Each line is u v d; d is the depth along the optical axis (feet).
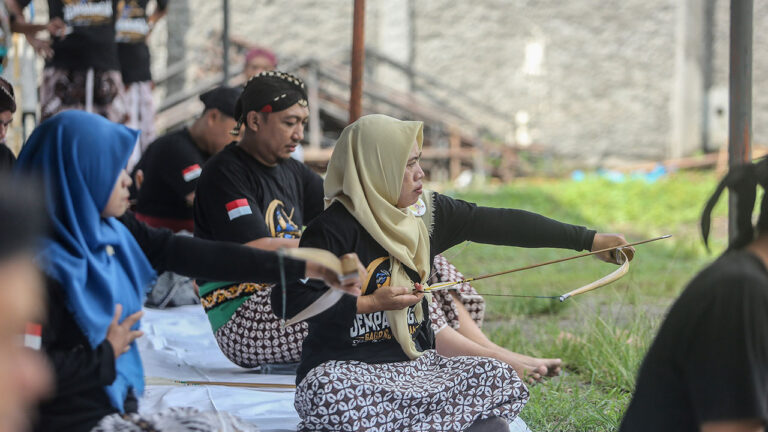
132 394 13.87
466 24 103.09
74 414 12.69
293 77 21.76
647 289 40.24
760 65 104.73
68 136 12.82
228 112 28.48
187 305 30.99
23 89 37.96
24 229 7.47
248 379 21.63
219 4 96.68
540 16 104.01
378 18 102.01
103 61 35.55
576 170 104.37
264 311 21.12
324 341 16.66
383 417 15.85
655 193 82.43
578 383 24.07
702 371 10.62
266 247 20.34
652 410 11.45
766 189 11.28
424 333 17.71
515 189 85.40
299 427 16.38
